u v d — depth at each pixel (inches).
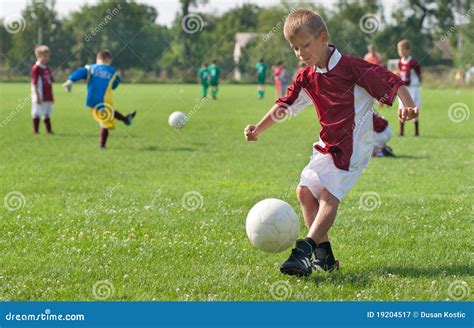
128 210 364.5
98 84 645.9
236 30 2593.5
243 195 412.5
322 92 250.5
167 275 248.7
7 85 1947.6
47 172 502.0
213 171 513.3
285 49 2377.0
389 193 423.2
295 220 245.0
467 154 621.9
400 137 773.9
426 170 521.7
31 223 332.2
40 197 402.6
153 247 287.4
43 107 776.9
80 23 2342.5
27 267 256.8
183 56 2448.3
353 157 247.0
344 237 307.9
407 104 240.5
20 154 603.8
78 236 306.7
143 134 786.8
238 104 1339.8
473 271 254.8
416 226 331.6
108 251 280.8
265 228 241.1
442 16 2361.0
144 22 2353.6
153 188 435.8
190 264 263.3
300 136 775.1
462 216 353.7
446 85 2090.3
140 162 558.6
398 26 2369.6
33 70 769.6
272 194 418.3
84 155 601.0
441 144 701.9
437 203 387.2
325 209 243.1
